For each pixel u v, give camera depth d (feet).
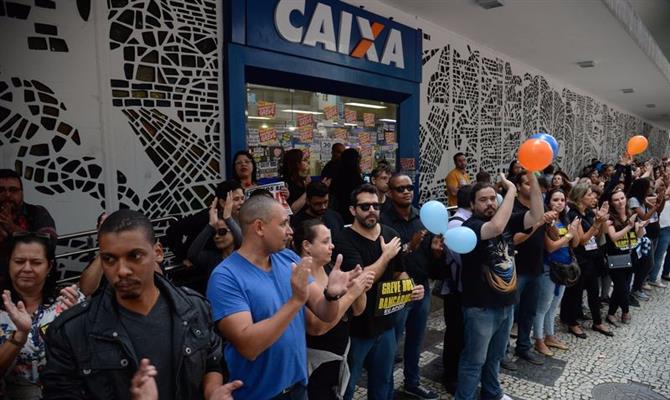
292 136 18.97
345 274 6.40
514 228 11.25
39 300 6.46
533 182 10.44
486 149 29.96
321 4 17.95
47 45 11.17
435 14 23.06
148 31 13.01
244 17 15.20
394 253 8.53
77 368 4.36
